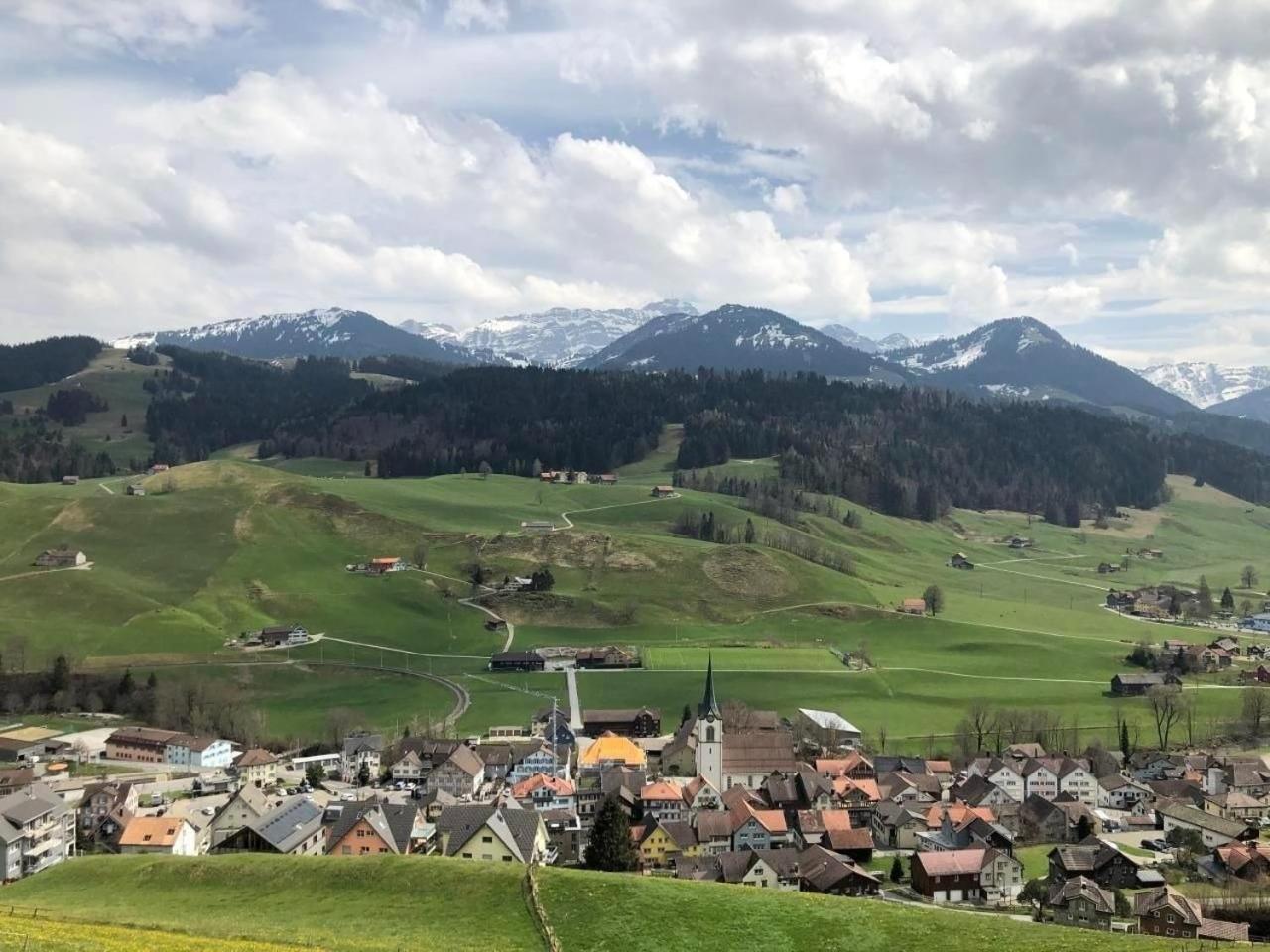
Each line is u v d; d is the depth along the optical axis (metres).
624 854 141.50
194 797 196.50
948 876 144.88
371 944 84.12
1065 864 152.75
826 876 143.88
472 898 97.50
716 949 86.31
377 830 141.88
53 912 96.44
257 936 86.62
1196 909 124.25
